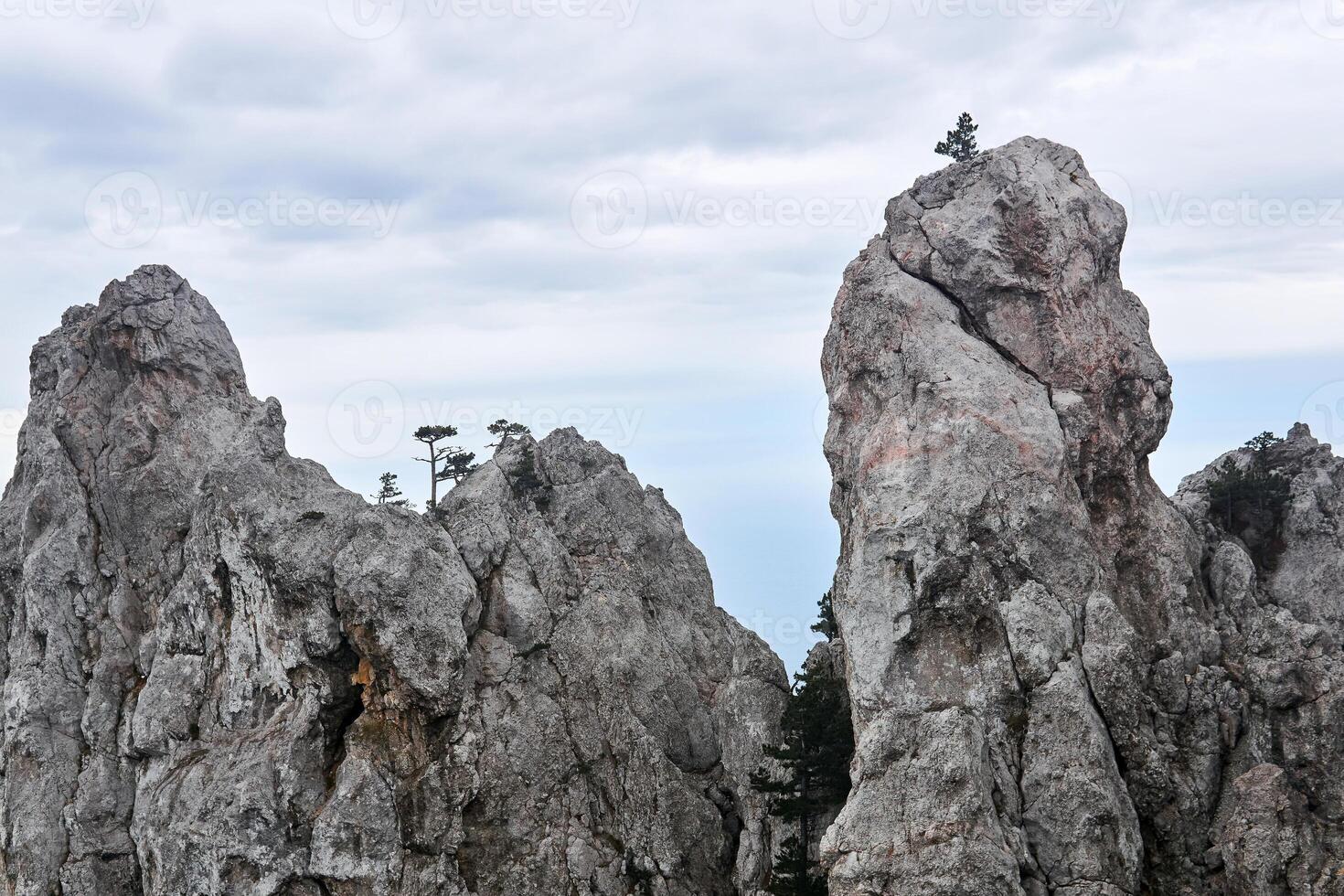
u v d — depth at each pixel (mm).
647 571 90750
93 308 91750
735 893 79438
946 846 62906
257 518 77062
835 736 75312
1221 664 70250
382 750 74500
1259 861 62125
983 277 74062
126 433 85562
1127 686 66688
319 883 71938
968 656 67750
